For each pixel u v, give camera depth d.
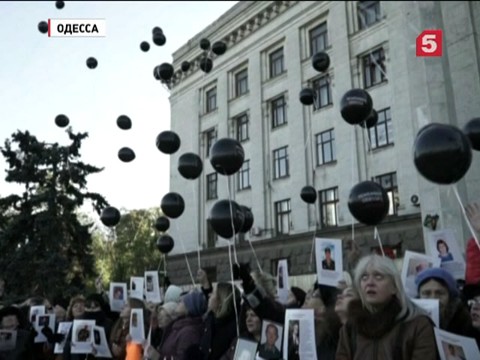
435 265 3.63
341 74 19.66
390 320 2.30
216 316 3.37
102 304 4.95
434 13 10.23
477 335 2.64
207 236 25.17
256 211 22.34
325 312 3.09
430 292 2.79
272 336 2.84
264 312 3.12
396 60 17.42
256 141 23.31
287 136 21.88
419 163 2.62
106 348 4.14
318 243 3.44
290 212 21.00
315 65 7.45
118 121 6.80
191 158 4.83
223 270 22.94
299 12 22.31
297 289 4.18
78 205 17.05
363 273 2.42
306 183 20.23
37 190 15.64
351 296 2.57
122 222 32.03
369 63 18.94
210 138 27.08
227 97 25.88
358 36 19.38
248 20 25.00
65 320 5.18
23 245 14.73
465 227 8.61
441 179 2.60
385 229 16.08
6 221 14.76
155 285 5.09
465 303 2.90
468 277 3.24
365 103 4.54
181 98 29.55
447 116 9.41
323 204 19.53
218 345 3.26
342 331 2.50
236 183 24.20
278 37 23.30
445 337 2.24
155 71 7.27
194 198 26.23
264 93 23.58
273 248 20.50
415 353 2.17
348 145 18.70
